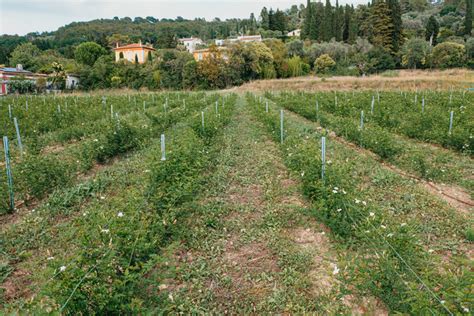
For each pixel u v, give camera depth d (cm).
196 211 629
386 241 398
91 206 653
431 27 7012
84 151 913
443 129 1155
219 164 928
